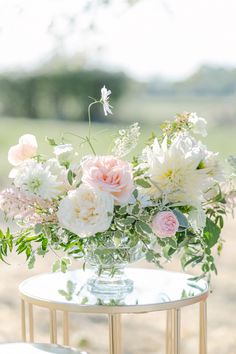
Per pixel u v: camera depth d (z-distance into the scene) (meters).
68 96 21.55
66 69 21.39
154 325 5.52
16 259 8.00
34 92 21.44
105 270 2.94
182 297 2.92
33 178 2.73
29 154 2.99
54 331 3.17
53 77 21.39
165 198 2.78
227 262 7.83
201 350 3.16
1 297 6.33
